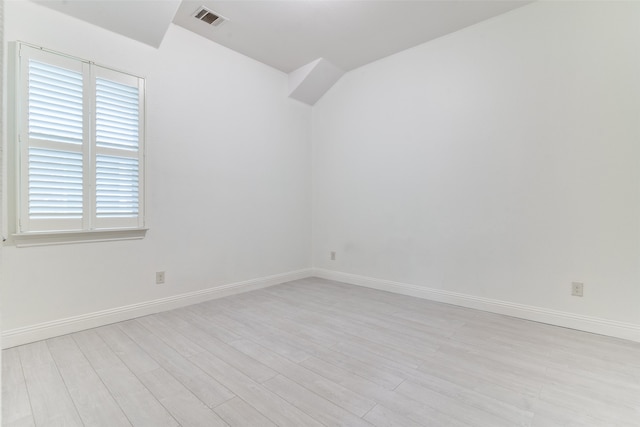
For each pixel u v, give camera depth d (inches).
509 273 112.8
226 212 136.6
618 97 93.4
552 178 104.1
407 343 91.1
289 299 132.6
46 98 91.7
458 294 124.6
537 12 106.0
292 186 166.1
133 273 109.9
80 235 98.8
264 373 75.4
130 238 109.1
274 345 89.7
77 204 97.3
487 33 116.5
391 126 144.1
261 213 151.0
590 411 62.1
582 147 99.0
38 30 90.4
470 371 76.4
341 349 87.4
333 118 167.2
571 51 100.3
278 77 157.9
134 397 66.3
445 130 127.4
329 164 169.5
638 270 91.2
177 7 103.9
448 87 126.4
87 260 100.2
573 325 100.6
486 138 117.3
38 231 90.5
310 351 86.3
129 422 59.2
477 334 97.2
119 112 105.6
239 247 141.8
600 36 95.7
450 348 88.0
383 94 146.6
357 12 111.8
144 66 111.3
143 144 111.0
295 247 168.4
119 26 103.4
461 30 122.8
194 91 125.2
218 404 64.2
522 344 90.1
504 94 113.1
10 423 58.7
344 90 162.2
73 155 96.6
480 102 118.6
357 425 58.5
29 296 90.2
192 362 80.2
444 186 128.1
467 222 122.3
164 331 98.8
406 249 139.8
